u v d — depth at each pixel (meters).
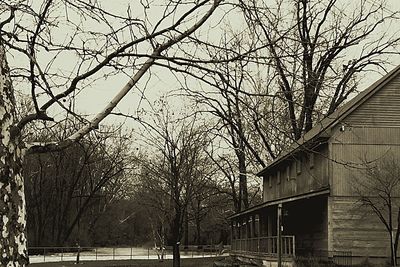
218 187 51.25
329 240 31.64
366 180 31.64
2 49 4.50
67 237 61.81
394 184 30.84
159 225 58.44
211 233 90.75
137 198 56.66
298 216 37.59
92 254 61.91
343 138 32.47
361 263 31.11
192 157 32.06
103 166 19.11
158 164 37.62
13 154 4.44
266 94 5.77
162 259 49.94
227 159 38.75
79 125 6.04
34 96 4.98
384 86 33.19
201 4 5.52
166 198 35.22
